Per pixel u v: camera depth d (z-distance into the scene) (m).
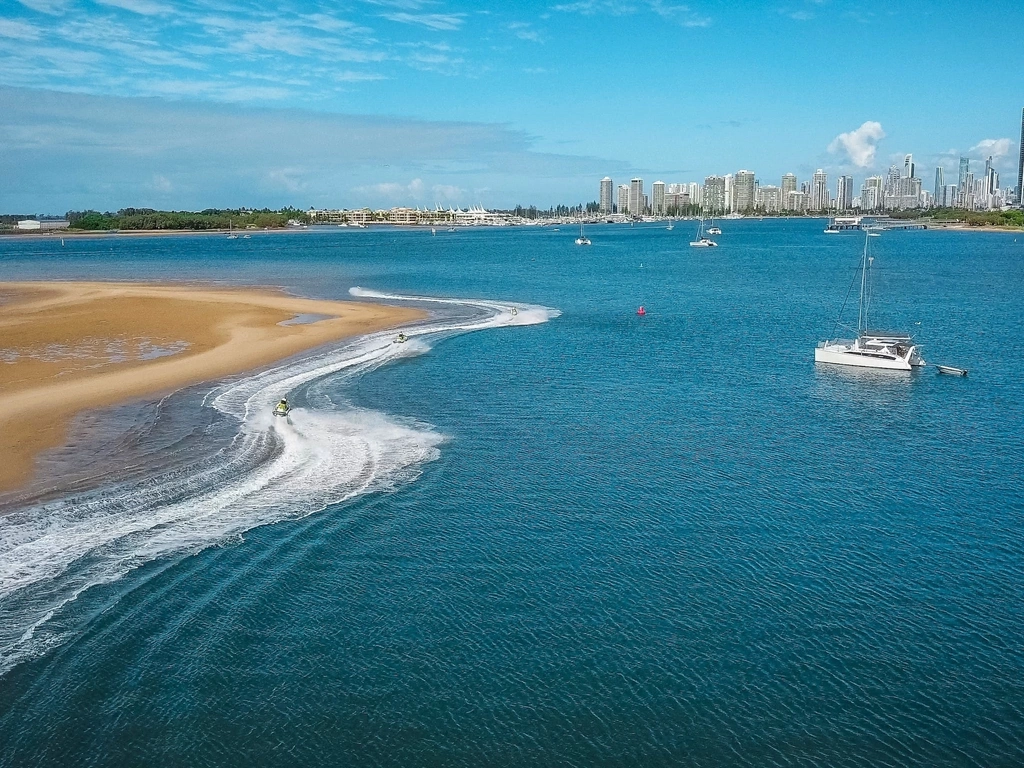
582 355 64.00
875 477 36.06
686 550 28.94
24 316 79.94
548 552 28.78
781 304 97.12
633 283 123.12
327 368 56.97
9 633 23.38
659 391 52.16
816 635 23.62
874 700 20.92
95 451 38.22
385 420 44.53
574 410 47.19
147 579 26.56
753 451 39.75
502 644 23.25
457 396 50.16
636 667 22.20
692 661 22.45
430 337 70.88
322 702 20.84
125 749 19.20
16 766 18.59
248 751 19.20
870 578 26.94
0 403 46.50
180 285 116.19
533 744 19.47
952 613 24.80
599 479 35.75
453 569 27.55
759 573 27.27
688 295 106.88
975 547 29.11
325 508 32.34
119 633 23.56
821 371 58.78
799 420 45.50
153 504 32.34
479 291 110.88
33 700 20.70
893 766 18.80
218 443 39.62
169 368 56.09
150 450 38.44
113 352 61.84
